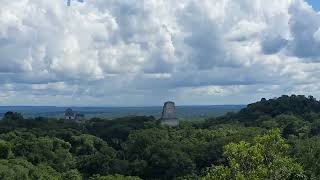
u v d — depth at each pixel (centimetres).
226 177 2205
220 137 12000
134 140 12600
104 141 13650
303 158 4394
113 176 10162
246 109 17625
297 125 12600
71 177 10156
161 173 10819
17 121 15225
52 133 13425
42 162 11000
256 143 2244
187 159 10575
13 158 10512
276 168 2145
